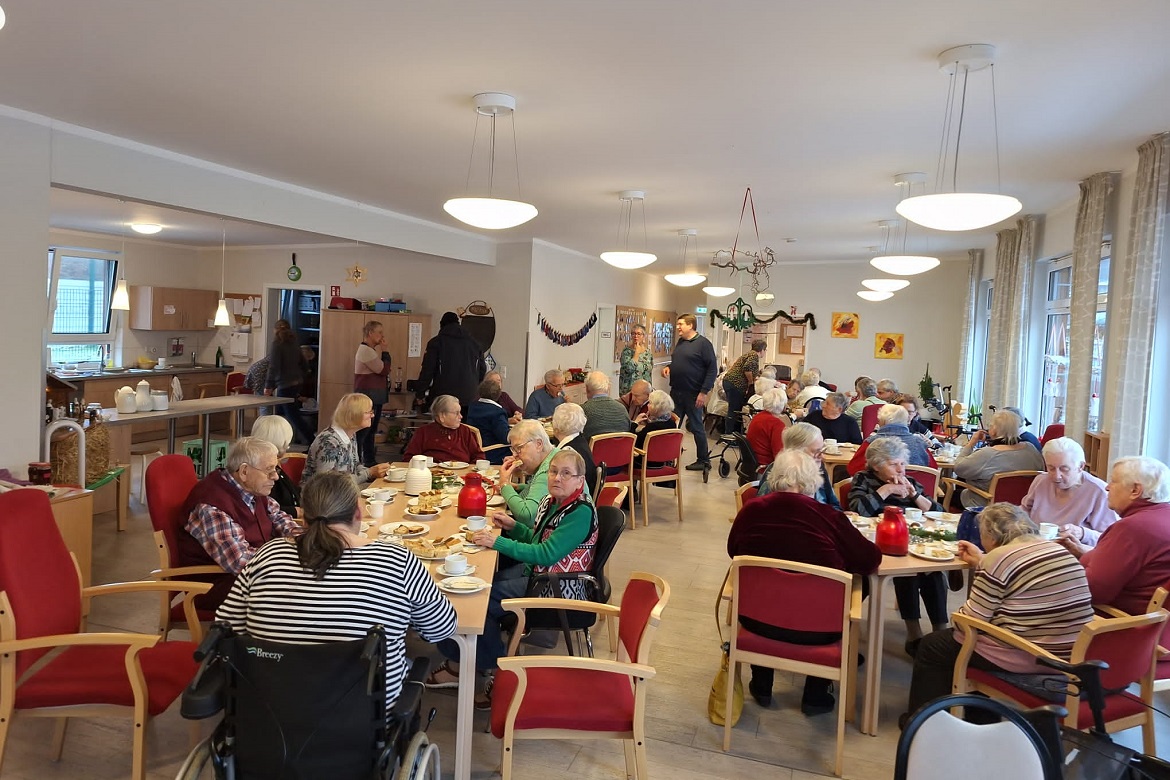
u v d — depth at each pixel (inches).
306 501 72.7
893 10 95.7
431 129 159.6
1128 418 167.9
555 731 84.3
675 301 598.5
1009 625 97.2
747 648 106.5
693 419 303.0
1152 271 162.1
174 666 89.0
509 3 96.1
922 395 354.9
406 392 337.7
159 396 242.5
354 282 340.2
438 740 107.3
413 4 97.2
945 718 64.4
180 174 188.5
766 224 292.8
